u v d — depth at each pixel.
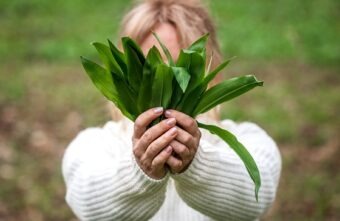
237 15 12.59
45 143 6.88
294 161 6.24
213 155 1.92
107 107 2.92
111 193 1.95
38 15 12.73
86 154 2.30
